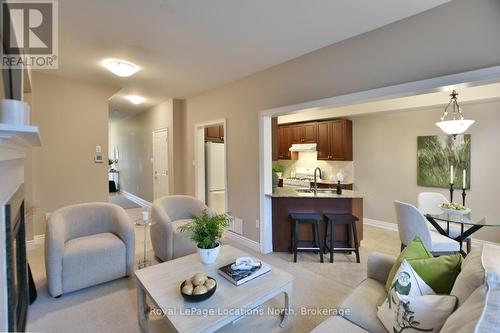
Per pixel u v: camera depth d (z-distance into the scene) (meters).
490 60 1.89
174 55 3.09
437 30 2.11
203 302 1.62
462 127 2.92
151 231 3.34
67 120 4.02
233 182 4.12
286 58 3.18
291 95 3.22
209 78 3.95
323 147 5.73
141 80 4.09
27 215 2.86
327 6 2.11
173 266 2.12
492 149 3.76
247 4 2.08
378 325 1.39
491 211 3.78
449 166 4.16
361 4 2.09
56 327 1.98
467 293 1.19
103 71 3.65
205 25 2.41
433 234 3.06
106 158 4.39
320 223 3.65
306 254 3.57
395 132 4.82
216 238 2.24
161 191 6.12
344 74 2.70
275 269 2.08
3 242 1.18
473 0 1.95
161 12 2.19
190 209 3.59
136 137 7.70
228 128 4.21
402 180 4.73
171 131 5.52
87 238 2.73
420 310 1.23
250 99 3.79
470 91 3.55
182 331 1.37
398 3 2.07
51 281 2.29
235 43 2.79
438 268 1.44
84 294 2.44
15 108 1.01
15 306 1.29
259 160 3.65
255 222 3.74
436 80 2.12
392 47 2.36
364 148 5.27
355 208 3.72
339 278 2.81
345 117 5.45
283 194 3.68
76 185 4.12
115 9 2.13
